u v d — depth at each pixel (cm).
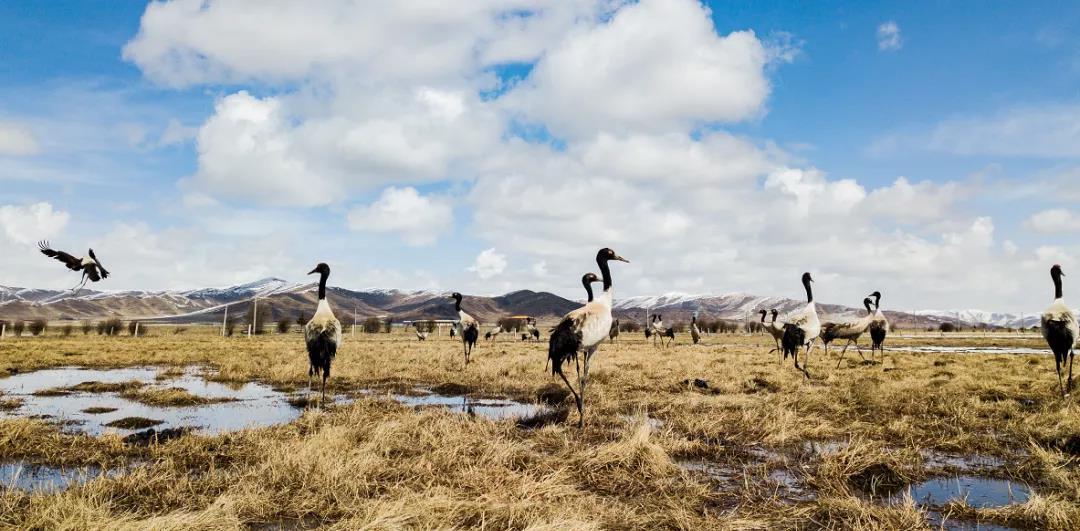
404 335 7381
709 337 7456
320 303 1259
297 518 558
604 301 1071
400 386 1544
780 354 2609
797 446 859
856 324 2212
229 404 1262
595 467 716
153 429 973
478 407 1211
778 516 573
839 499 597
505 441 813
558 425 987
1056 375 1623
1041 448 780
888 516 551
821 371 1773
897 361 2209
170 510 566
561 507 560
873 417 1051
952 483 691
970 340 5412
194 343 3991
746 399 1220
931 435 905
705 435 916
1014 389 1330
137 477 642
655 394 1310
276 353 2661
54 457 777
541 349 3164
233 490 605
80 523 489
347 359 2222
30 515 517
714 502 620
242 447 797
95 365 2248
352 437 821
